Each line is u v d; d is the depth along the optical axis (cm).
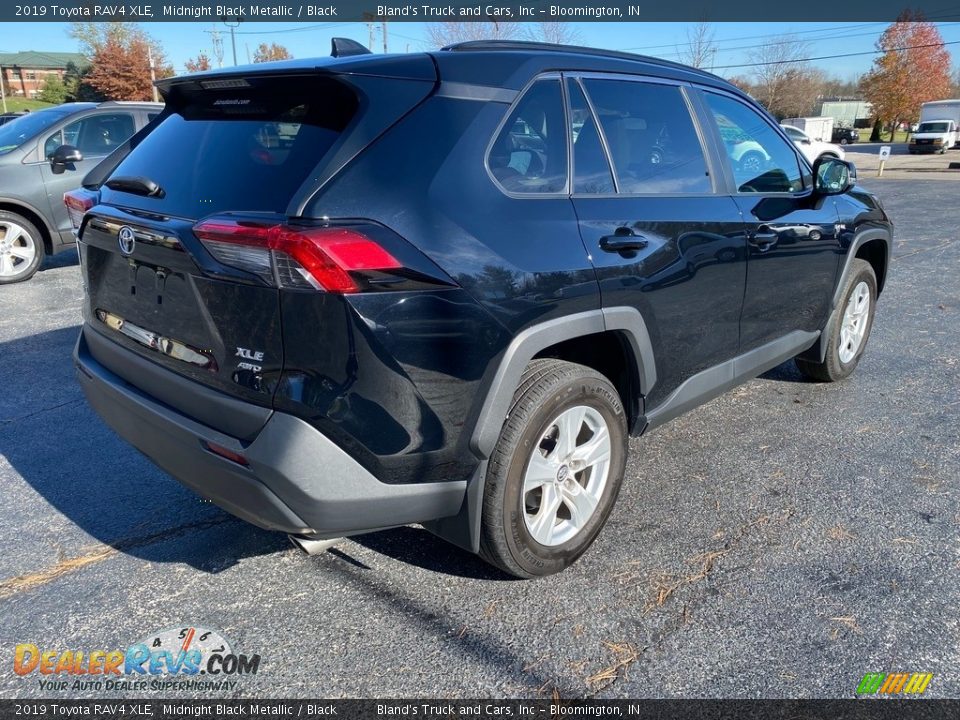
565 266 254
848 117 7025
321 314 207
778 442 396
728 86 371
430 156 231
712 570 283
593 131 287
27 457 383
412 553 296
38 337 586
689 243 308
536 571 271
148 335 258
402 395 220
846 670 230
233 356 224
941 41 5588
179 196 250
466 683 229
